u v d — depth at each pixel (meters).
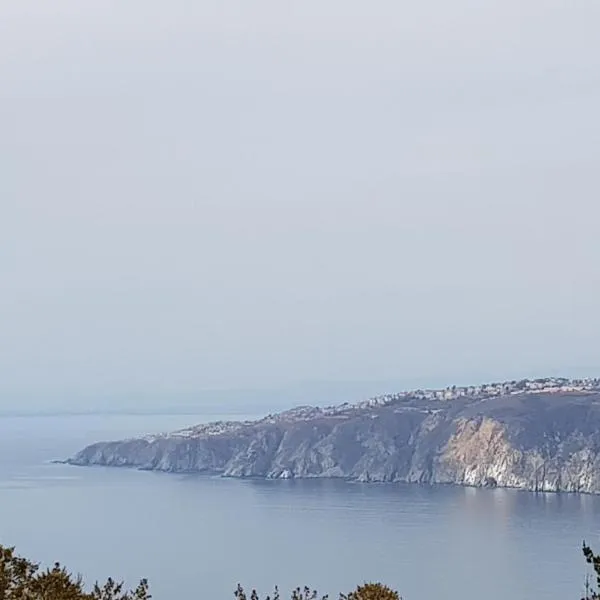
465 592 121.88
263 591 122.50
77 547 161.88
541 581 126.94
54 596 27.97
